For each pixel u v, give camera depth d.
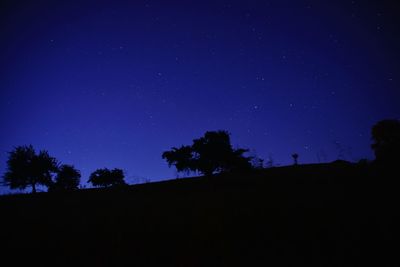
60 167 32.88
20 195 23.98
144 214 12.32
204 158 27.70
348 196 12.14
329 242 6.76
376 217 8.24
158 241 8.08
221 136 28.09
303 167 27.84
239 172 27.92
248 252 6.64
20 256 7.65
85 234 9.43
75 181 32.81
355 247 6.28
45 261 7.18
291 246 6.76
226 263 6.14
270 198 13.64
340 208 9.90
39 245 8.49
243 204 12.61
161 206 14.32
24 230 10.58
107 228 10.05
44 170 30.83
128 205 15.71
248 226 8.74
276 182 20.41
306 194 13.90
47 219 12.62
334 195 12.78
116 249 7.67
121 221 11.11
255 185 20.11
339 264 5.56
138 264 6.57
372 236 6.81
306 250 6.42
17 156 30.66
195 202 14.62
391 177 15.70
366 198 11.26
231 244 7.29
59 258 7.32
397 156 21.05
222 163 27.59
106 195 21.78
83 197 21.02
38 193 25.20
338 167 24.67
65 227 10.73
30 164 30.42
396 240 6.39
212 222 9.56
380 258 5.64
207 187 21.75
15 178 30.09
